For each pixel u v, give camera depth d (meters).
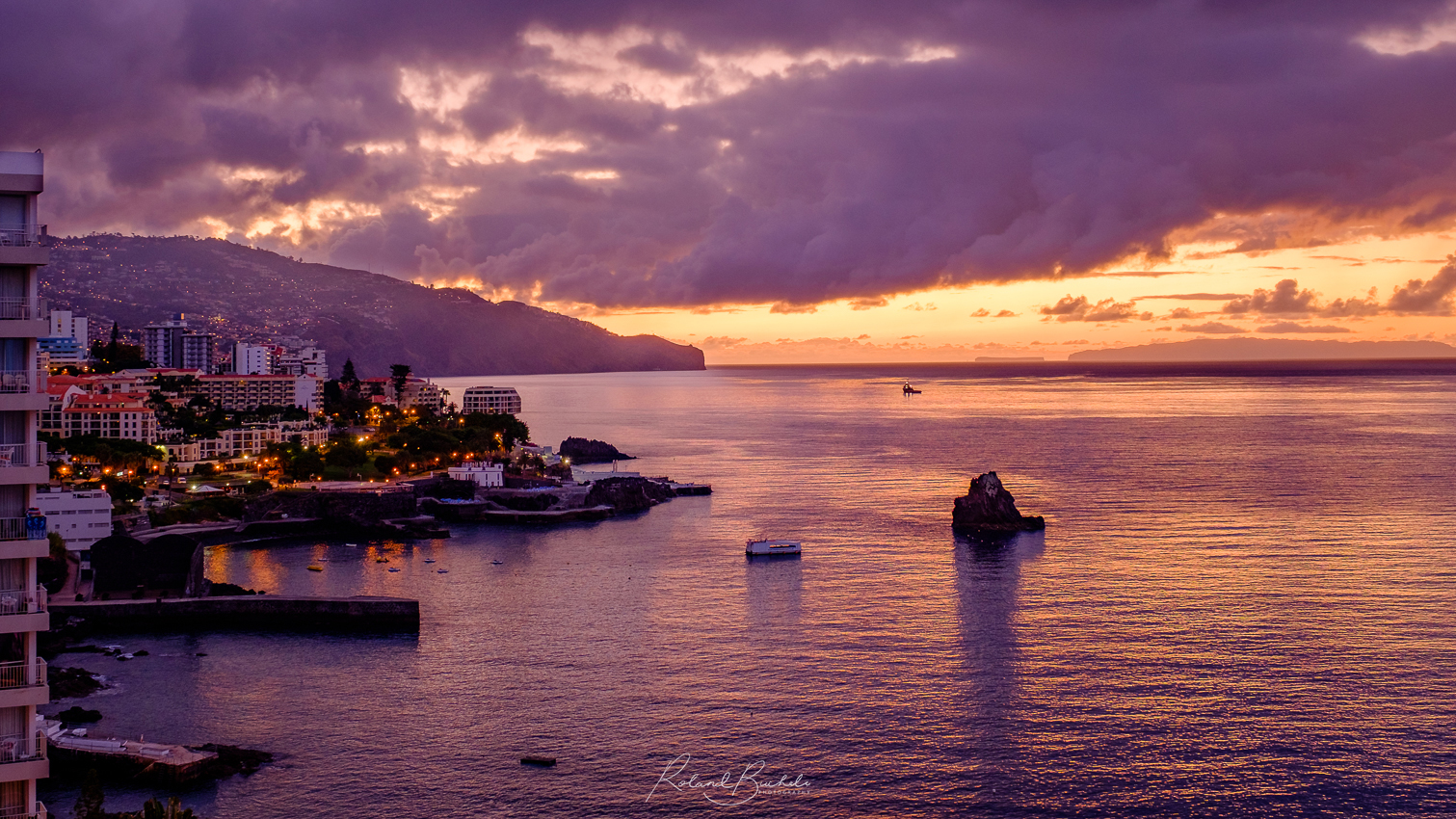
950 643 154.50
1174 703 128.50
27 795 50.16
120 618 167.50
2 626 48.84
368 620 168.38
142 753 110.12
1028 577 197.25
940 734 119.94
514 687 136.75
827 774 110.44
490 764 112.81
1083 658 146.12
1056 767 111.69
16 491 49.75
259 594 186.25
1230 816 101.75
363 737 119.94
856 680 137.88
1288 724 122.12
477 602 184.75
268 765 112.69
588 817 101.50
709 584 196.88
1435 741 117.12
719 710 127.56
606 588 195.12
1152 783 108.00
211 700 132.25
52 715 123.94
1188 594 181.62
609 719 125.25
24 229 49.28
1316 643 151.62
